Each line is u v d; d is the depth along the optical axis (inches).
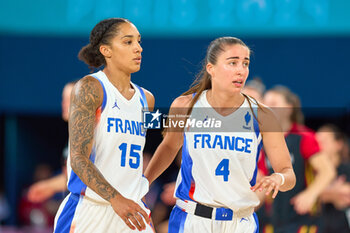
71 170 343.6
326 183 509.0
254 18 857.5
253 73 850.1
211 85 367.9
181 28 865.5
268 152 359.3
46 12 890.1
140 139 353.7
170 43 860.6
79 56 367.9
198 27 863.1
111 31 349.1
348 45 839.1
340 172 617.3
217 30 860.6
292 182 344.2
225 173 350.3
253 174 357.7
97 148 339.9
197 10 864.3
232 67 349.7
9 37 892.6
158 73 857.5
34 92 890.7
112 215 343.6
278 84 845.8
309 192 506.6
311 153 512.4
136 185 350.0
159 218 631.8
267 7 854.5
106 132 338.3
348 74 836.6
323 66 842.2
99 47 354.3
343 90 838.5
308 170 524.7
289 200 510.3
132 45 348.8
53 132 936.9
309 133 518.0
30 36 891.4
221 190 351.6
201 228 352.2
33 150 932.0
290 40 847.1
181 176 365.7
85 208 341.4
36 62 890.1
